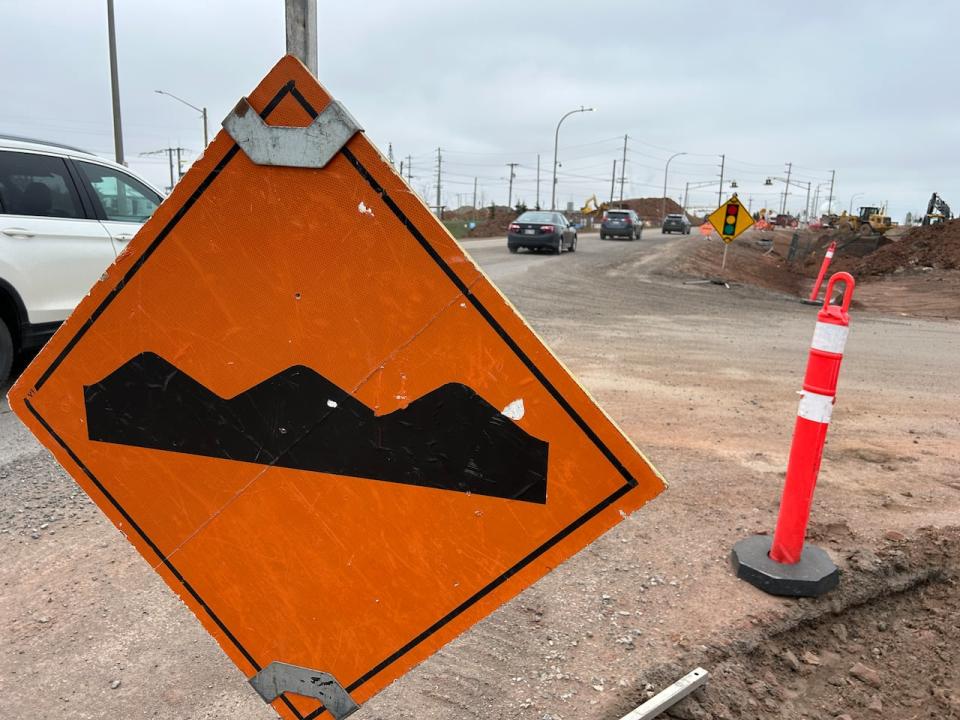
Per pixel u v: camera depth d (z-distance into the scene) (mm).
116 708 2168
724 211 18344
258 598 1529
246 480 1480
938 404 6188
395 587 1446
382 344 1350
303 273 1362
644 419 5242
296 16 1380
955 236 23969
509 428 1312
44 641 2461
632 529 3406
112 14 18391
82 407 1534
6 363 5293
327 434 1416
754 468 4242
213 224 1385
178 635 2525
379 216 1300
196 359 1455
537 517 1334
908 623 2887
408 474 1388
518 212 63188
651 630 2615
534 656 2457
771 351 8414
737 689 2383
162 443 1511
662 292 14664
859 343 9648
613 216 37750
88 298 1475
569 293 13359
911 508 3758
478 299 1282
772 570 2898
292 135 1297
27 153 5395
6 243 5125
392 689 2285
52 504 3486
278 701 1575
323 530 1461
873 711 2402
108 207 6047
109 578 2859
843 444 4902
